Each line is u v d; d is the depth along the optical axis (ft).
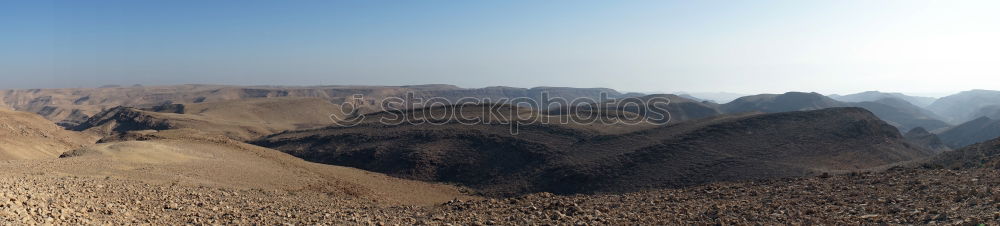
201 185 86.07
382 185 151.74
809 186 60.49
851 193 52.31
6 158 185.57
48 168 88.38
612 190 162.81
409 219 48.34
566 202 56.85
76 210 38.65
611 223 43.96
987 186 45.85
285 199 73.77
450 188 193.36
